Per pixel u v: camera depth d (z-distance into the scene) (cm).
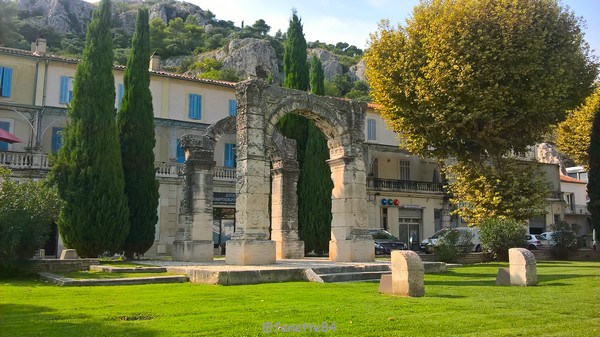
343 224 2089
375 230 3706
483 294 1201
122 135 2650
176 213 3622
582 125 4162
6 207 1636
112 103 2495
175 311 930
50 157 2422
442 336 721
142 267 1733
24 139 3481
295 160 2525
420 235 4762
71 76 3684
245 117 1919
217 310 943
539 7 2664
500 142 2711
